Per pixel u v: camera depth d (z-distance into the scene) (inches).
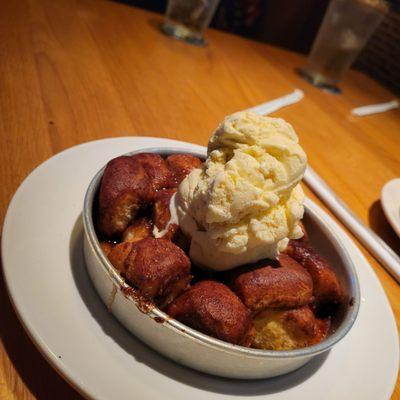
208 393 6.6
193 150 10.3
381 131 21.0
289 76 23.0
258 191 6.8
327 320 8.7
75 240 8.1
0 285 7.3
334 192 13.8
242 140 7.2
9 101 11.4
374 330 8.9
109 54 16.6
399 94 28.8
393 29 30.8
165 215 7.9
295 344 7.6
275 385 7.1
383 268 11.5
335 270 9.4
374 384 7.8
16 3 17.3
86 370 6.1
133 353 6.7
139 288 6.6
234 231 7.0
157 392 6.3
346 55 22.8
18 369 6.3
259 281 7.2
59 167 9.4
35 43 14.9
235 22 36.5
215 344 6.2
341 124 19.9
